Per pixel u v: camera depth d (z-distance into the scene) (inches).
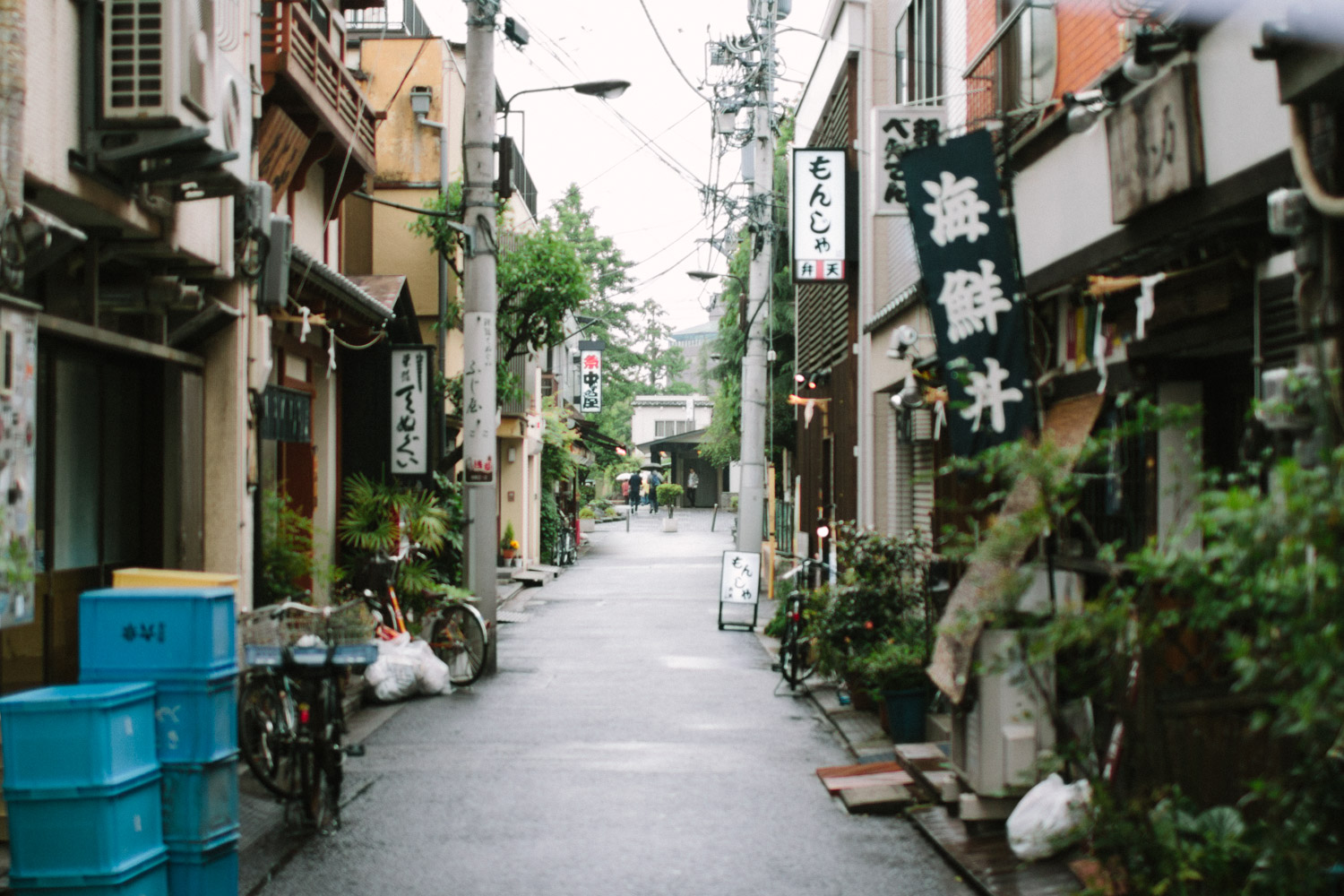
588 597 927.0
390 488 580.7
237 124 314.5
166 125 265.7
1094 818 181.6
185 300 338.3
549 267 861.2
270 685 305.6
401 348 636.7
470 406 566.3
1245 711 205.6
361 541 550.6
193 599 206.2
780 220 1045.8
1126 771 207.3
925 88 489.4
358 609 299.7
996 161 318.7
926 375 423.8
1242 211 211.2
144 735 199.2
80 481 329.4
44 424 307.1
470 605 522.3
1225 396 251.9
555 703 459.8
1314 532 122.8
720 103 833.5
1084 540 288.4
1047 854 236.7
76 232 245.8
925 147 276.7
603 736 395.5
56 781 187.2
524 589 992.2
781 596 679.7
